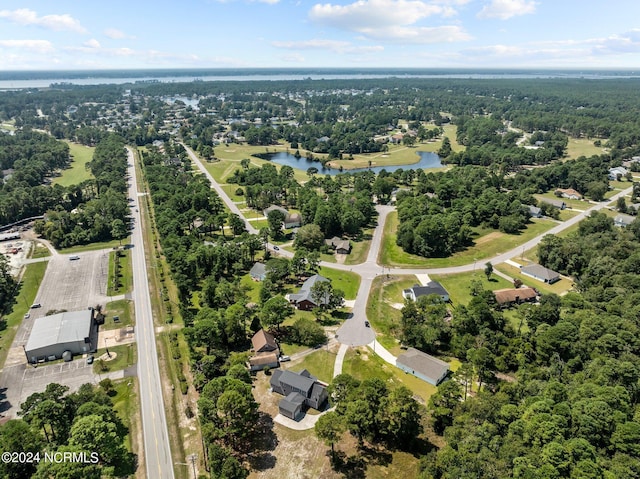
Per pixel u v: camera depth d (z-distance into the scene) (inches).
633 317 4079.7
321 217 7263.8
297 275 5866.1
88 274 5782.5
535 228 7652.6
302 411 3422.7
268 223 7544.3
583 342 3806.6
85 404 3046.3
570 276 5935.0
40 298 5142.7
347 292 5418.3
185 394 3575.3
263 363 3909.9
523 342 4010.8
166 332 4478.3
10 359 4023.1
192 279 5580.7
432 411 3304.6
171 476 2817.4
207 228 7421.3
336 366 3969.0
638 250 5698.8
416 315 4429.1
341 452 3034.0
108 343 4279.0
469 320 4234.7
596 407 2714.1
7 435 2701.8
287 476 2827.3
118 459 2878.9
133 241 6963.6
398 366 3978.8
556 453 2379.4
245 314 4404.5
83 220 7214.6
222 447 2950.3
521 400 3211.1
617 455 2539.4
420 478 2603.3
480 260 6422.2
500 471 2429.9
